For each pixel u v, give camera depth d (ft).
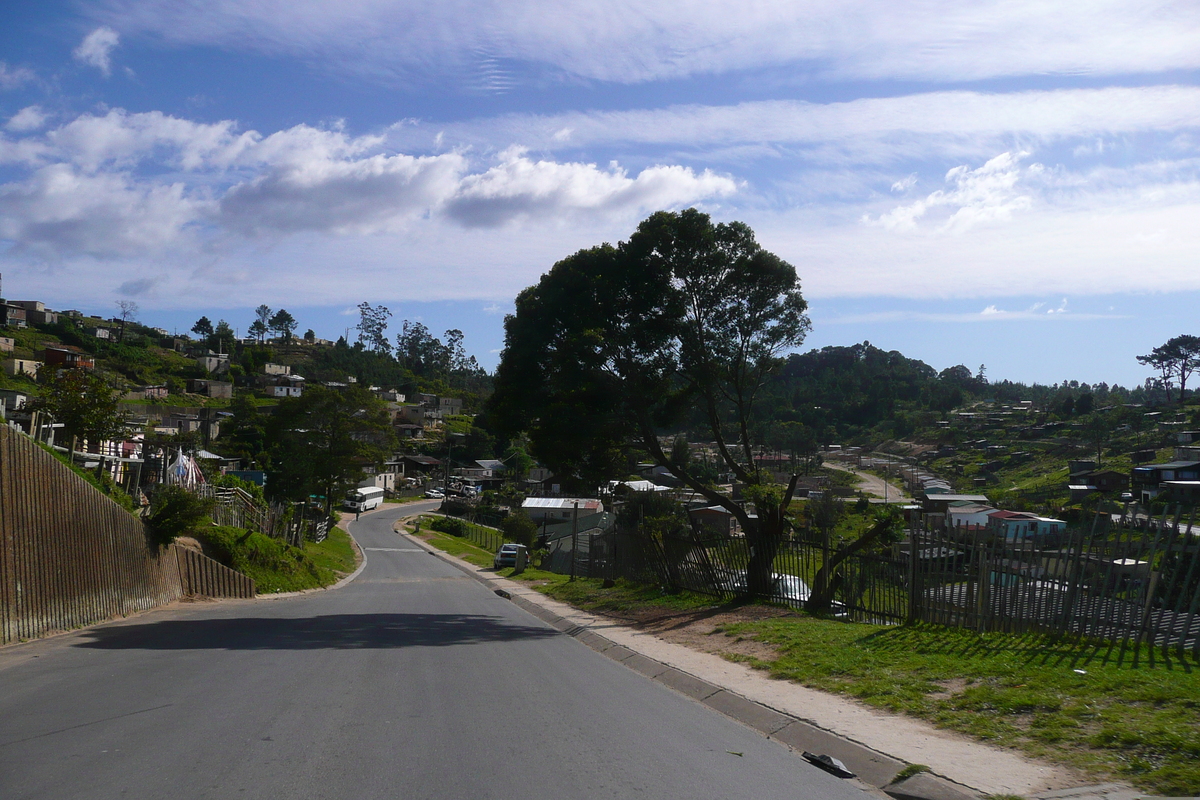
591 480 73.00
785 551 57.11
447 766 18.66
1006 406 382.01
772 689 29.58
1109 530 30.19
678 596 65.72
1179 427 244.63
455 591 93.66
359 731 21.83
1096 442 251.19
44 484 40.04
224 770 17.90
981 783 17.94
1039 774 18.47
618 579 81.05
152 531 57.77
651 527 78.13
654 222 66.59
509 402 69.26
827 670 31.91
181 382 371.76
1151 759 18.62
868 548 52.01
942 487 212.64
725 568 62.64
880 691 27.71
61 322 386.73
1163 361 347.36
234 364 451.94
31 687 27.17
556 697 28.09
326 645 40.55
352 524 265.13
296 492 180.34
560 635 50.55
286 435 180.04
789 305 69.67
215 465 185.16
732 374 70.54
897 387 414.21
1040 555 32.96
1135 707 22.24
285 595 81.82
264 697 26.20
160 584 59.98
